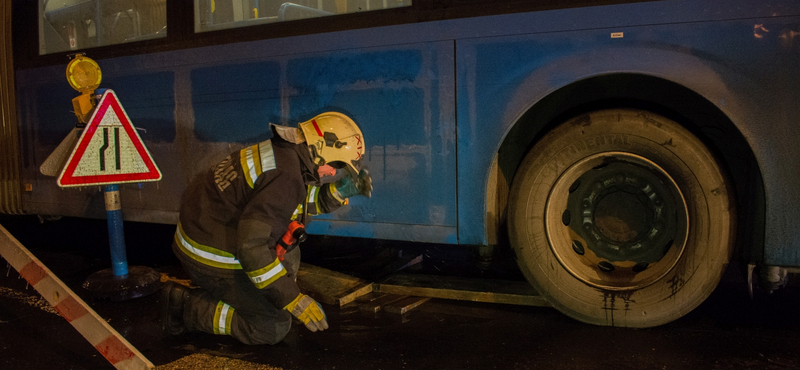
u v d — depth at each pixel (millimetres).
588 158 2539
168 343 2635
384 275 3467
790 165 2244
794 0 2189
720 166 2338
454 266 3807
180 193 3607
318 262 3977
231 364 2365
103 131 3121
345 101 2992
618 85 2746
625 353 2320
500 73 2631
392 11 2848
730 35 2270
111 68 3758
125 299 3314
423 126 2814
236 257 2250
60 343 2664
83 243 4980
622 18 2408
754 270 2480
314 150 2305
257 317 2447
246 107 3289
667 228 2516
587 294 2584
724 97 2291
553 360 2281
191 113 3484
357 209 3020
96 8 3838
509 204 2736
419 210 2865
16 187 4352
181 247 2449
